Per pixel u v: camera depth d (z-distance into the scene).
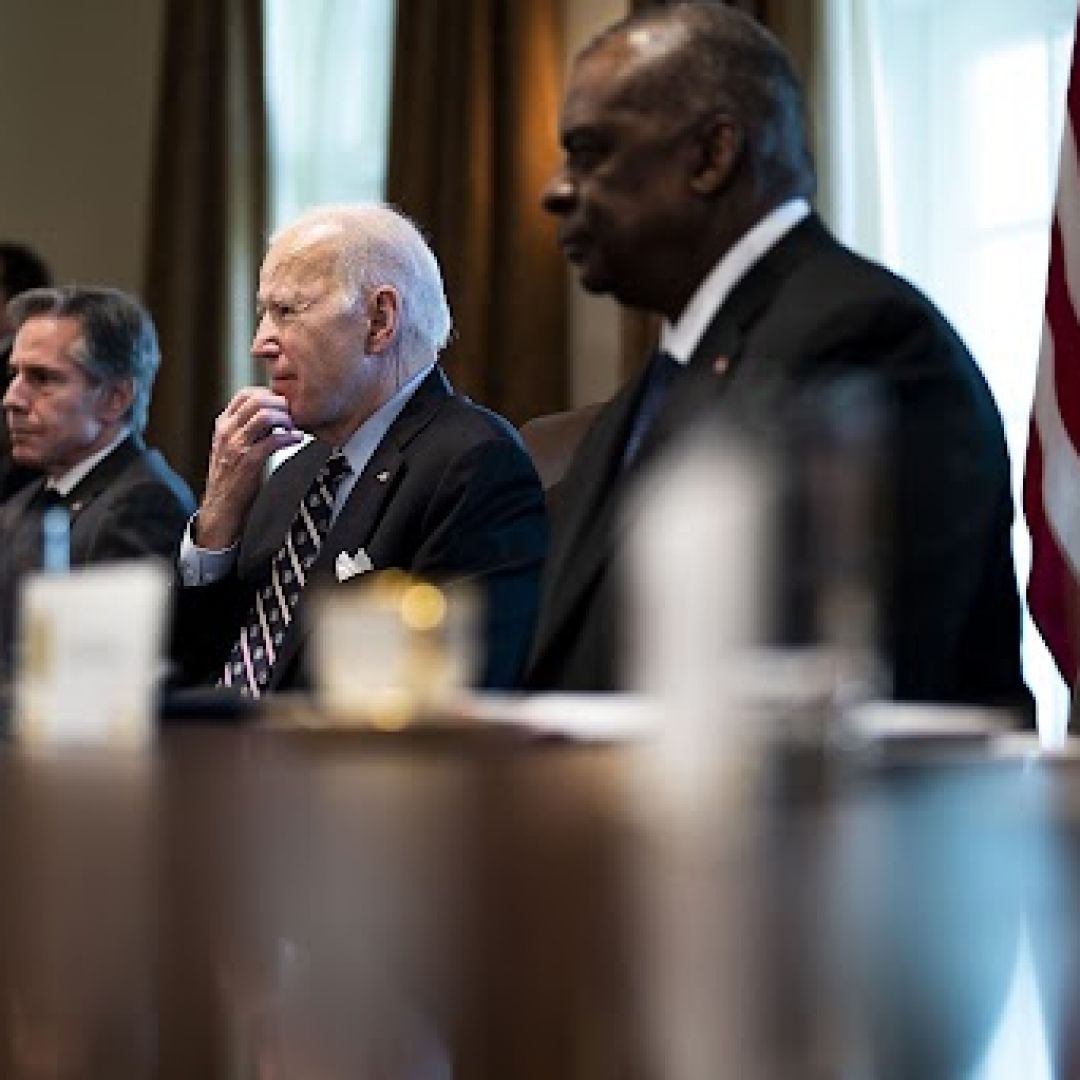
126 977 1.61
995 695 6.11
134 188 19.20
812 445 3.07
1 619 4.75
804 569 3.06
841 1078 1.36
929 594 5.78
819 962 1.70
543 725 4.02
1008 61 13.68
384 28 17.41
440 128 15.96
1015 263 13.53
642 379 6.49
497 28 15.92
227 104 17.33
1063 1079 1.41
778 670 3.04
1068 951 1.79
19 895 2.02
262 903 1.96
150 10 19.23
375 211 8.94
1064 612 9.27
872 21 13.88
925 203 14.04
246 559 8.59
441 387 8.77
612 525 5.97
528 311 15.59
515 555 8.13
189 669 8.52
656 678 3.04
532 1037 1.43
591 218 6.54
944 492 5.89
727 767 2.98
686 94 6.41
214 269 17.20
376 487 8.34
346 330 8.59
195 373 17.11
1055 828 2.63
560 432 8.80
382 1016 1.49
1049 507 9.41
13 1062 1.35
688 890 2.05
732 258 6.41
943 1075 1.39
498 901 1.97
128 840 2.44
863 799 3.02
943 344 6.08
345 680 4.24
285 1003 1.52
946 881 2.14
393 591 4.32
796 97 6.54
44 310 11.03
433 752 3.75
